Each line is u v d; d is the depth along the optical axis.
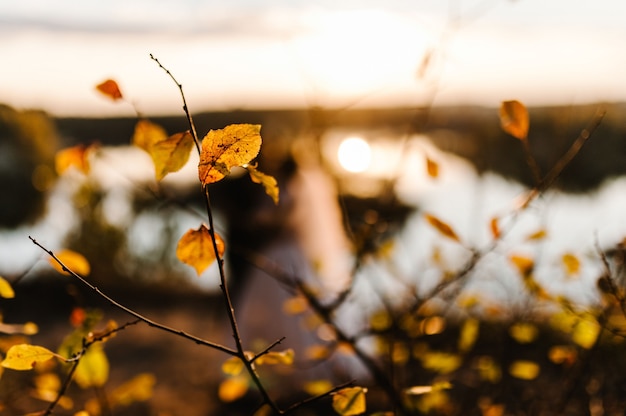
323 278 3.33
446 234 1.80
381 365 2.67
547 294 2.06
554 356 2.30
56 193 8.42
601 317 1.98
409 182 7.64
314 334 3.85
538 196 1.80
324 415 3.26
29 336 6.08
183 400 4.51
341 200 2.28
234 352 1.25
